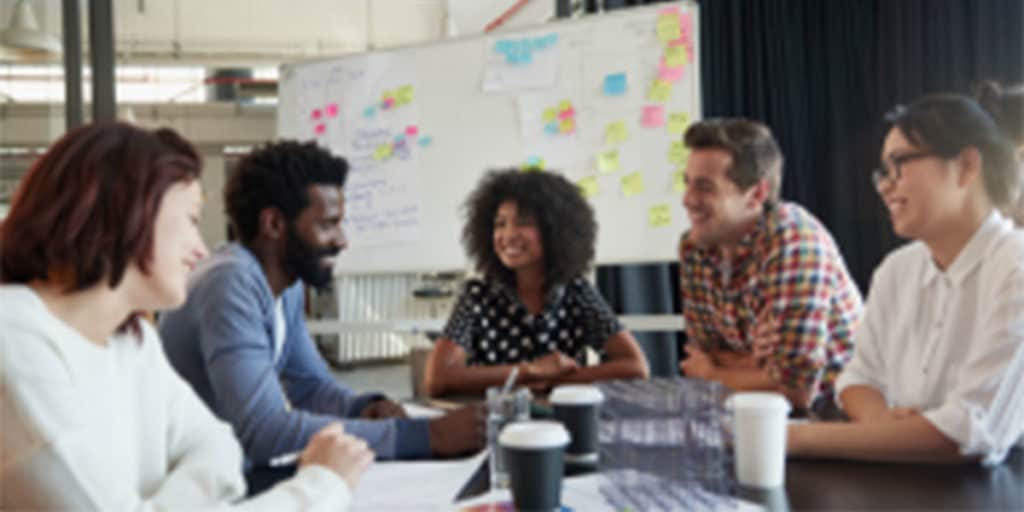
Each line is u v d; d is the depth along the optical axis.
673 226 2.65
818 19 3.12
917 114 1.20
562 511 0.91
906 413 1.21
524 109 2.83
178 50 5.94
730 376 1.76
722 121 1.87
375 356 6.64
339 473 0.94
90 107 3.80
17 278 0.84
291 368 1.70
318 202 1.49
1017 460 1.11
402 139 2.99
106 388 0.87
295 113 3.18
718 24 3.30
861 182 3.03
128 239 0.82
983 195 1.20
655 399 0.90
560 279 2.09
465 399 1.83
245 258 1.43
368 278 6.51
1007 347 1.10
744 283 1.86
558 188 2.12
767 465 0.99
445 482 1.09
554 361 1.94
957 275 1.25
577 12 3.66
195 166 0.91
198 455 1.06
